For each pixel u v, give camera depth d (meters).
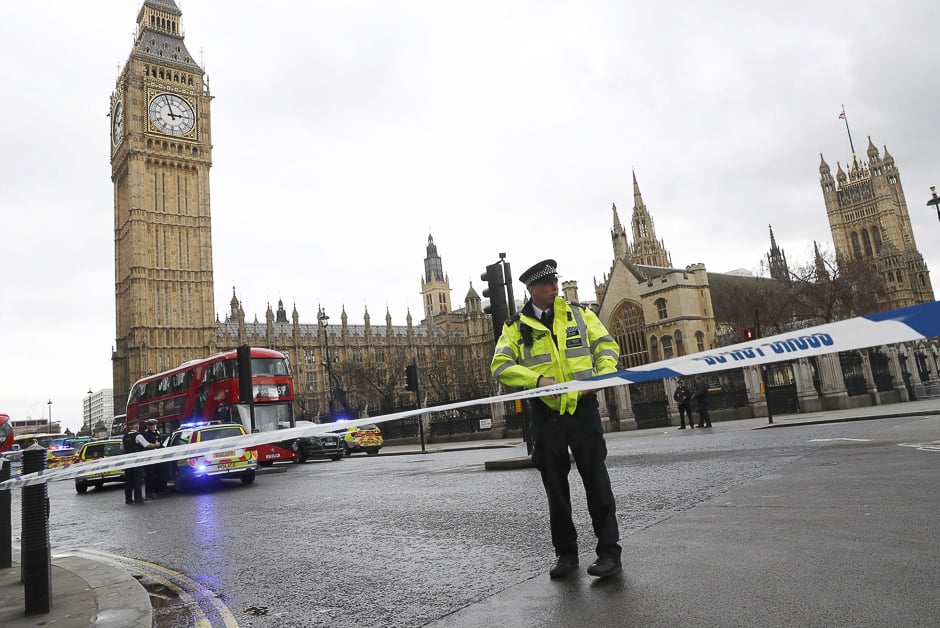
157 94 90.62
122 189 94.38
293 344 102.69
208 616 4.44
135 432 15.08
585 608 3.48
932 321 1.92
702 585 3.63
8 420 22.83
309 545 6.72
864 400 27.36
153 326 86.12
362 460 25.00
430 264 169.50
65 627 4.26
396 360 88.81
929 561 3.66
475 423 34.03
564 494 4.26
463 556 5.31
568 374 4.17
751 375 28.48
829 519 5.05
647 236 100.50
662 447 15.09
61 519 12.88
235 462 16.50
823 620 2.94
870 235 111.75
